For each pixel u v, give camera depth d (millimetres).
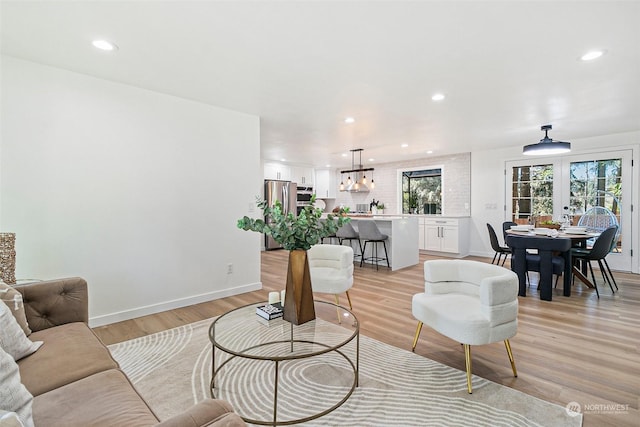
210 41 2182
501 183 6355
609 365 2225
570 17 1886
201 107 3561
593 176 5312
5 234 2109
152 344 2578
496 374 2125
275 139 5336
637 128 4652
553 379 2059
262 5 1773
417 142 5641
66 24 1972
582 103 3477
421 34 2086
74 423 1050
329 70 2648
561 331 2807
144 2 1743
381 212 8180
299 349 1752
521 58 2424
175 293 3418
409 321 3080
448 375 2121
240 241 3963
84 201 2834
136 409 1141
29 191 2576
